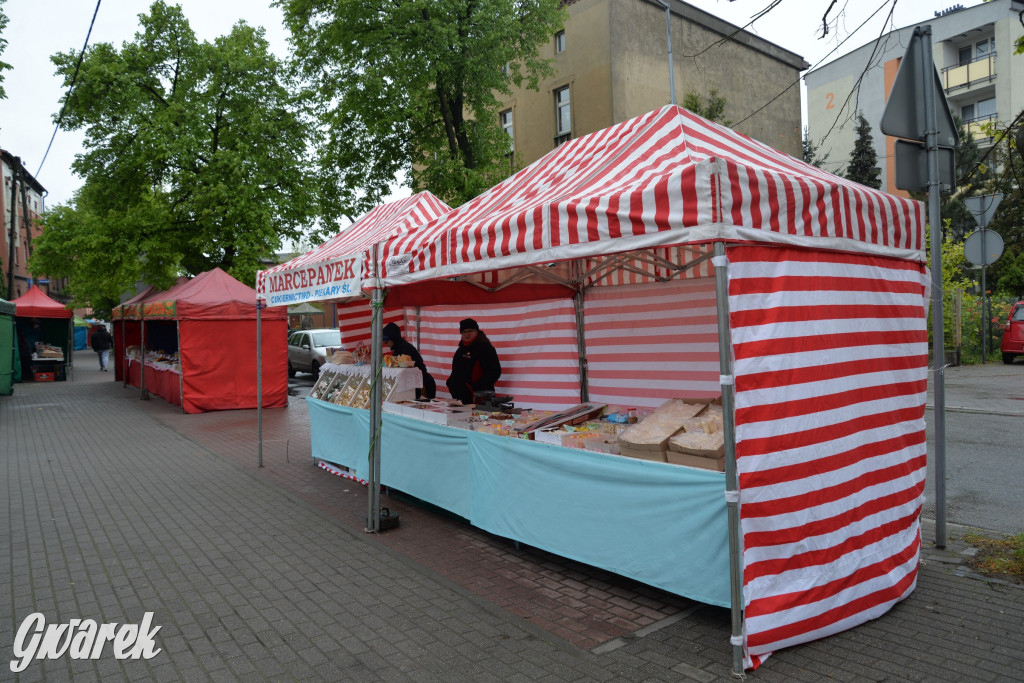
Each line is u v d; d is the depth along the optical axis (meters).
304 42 15.23
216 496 6.94
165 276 19.44
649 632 3.66
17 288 42.31
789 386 3.37
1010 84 29.36
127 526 5.89
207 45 19.03
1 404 15.71
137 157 18.39
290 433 11.18
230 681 3.25
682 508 3.62
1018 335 17.19
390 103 14.57
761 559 3.28
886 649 3.38
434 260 4.79
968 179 5.17
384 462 6.61
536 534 4.63
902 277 4.21
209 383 13.94
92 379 23.64
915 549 4.08
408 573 4.67
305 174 20.19
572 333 6.74
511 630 3.75
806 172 4.12
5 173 39.66
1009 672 3.13
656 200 3.30
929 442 8.54
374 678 3.25
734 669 3.17
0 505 6.63
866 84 28.81
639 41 19.64
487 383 7.23
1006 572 4.35
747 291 3.24
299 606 4.14
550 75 16.06
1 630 3.86
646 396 6.06
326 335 20.52
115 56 18.69
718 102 18.67
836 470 3.57
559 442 4.54
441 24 13.92
